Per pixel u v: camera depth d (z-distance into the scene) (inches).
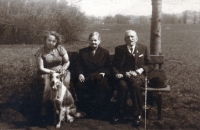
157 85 149.3
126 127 140.0
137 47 159.5
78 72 158.4
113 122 146.0
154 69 166.7
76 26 431.5
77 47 343.3
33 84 168.1
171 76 227.9
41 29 437.4
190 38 378.6
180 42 364.5
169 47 339.0
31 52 339.0
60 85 136.5
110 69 158.4
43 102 148.7
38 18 437.7
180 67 253.4
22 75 217.2
